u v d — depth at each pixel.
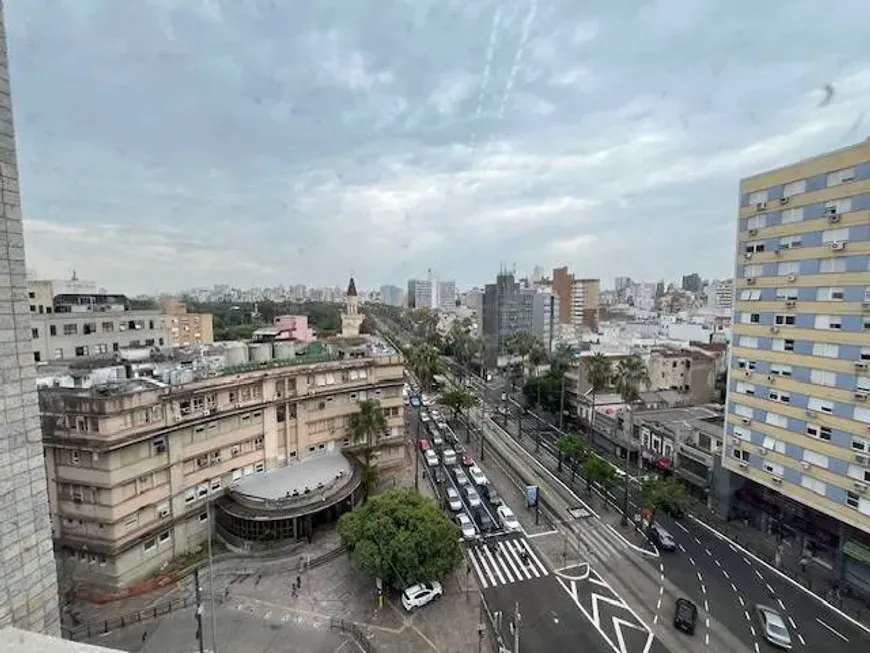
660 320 143.25
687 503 48.81
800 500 42.19
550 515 52.22
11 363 13.95
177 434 41.22
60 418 36.34
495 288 149.00
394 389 61.84
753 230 46.25
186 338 114.62
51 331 60.09
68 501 37.06
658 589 39.16
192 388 42.19
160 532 40.00
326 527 46.97
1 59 14.38
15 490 13.82
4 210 14.13
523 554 44.16
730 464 49.28
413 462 65.75
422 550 35.72
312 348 63.03
